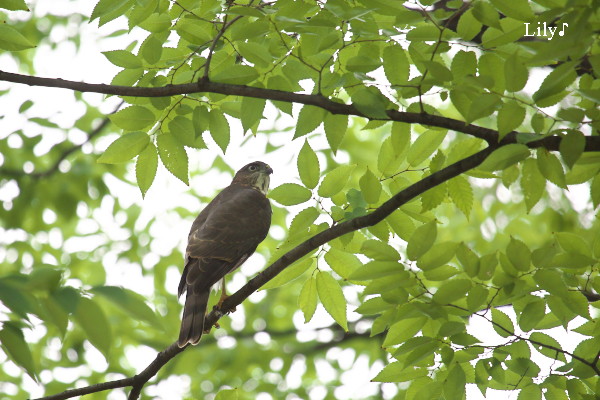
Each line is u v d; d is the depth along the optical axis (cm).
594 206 820
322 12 820
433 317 784
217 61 934
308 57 870
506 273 771
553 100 720
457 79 793
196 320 1074
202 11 845
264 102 864
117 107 1873
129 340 1984
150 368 1005
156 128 947
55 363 1984
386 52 824
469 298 771
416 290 813
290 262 877
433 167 850
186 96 943
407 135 855
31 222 1997
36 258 2011
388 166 884
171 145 933
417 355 817
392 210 820
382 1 761
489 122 1855
